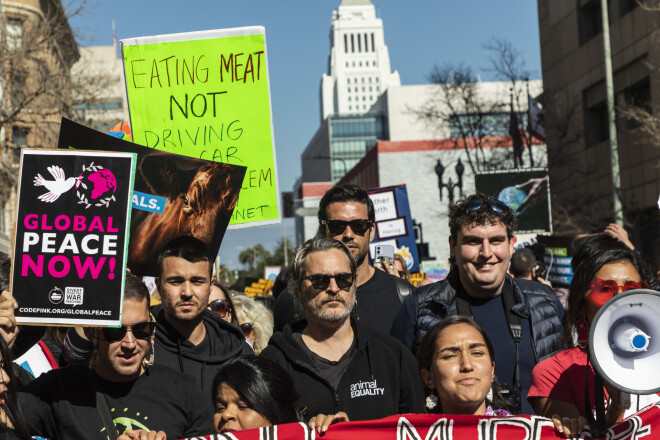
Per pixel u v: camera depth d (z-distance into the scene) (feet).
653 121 84.84
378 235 36.14
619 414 12.10
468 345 12.98
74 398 13.30
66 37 81.66
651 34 94.84
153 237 17.35
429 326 15.93
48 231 12.98
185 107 20.27
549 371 13.01
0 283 15.12
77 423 13.14
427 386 13.55
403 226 36.11
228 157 20.17
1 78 75.41
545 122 125.90
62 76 79.41
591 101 114.21
